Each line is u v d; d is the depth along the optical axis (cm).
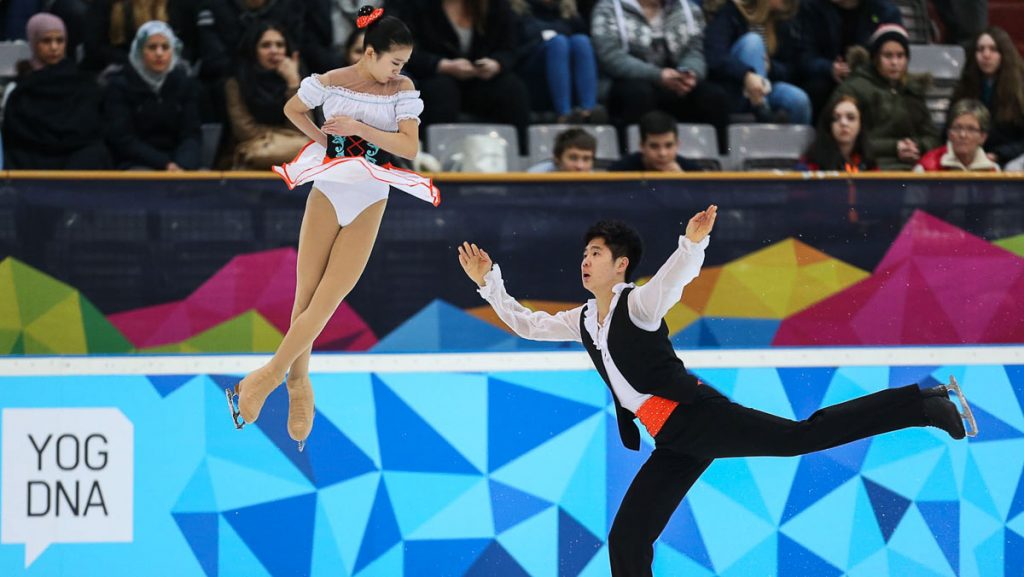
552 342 1995
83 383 1894
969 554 2023
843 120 2453
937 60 3002
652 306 1559
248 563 1903
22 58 2661
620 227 1619
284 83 2333
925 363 2039
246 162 2278
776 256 2022
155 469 1900
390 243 1959
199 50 2622
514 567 1945
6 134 2331
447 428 1948
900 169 2512
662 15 2725
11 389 1883
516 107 2545
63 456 1888
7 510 1875
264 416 1922
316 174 1421
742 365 2006
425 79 2523
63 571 1881
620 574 1670
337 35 2602
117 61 2564
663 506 1662
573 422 1975
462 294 1972
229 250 1931
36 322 1897
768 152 2597
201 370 1914
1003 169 2606
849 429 1593
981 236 2058
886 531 2014
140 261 1914
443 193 1969
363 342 1958
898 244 2042
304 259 1508
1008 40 2677
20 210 1891
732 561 1984
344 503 1923
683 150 2562
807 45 2859
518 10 2677
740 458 2002
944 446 2033
